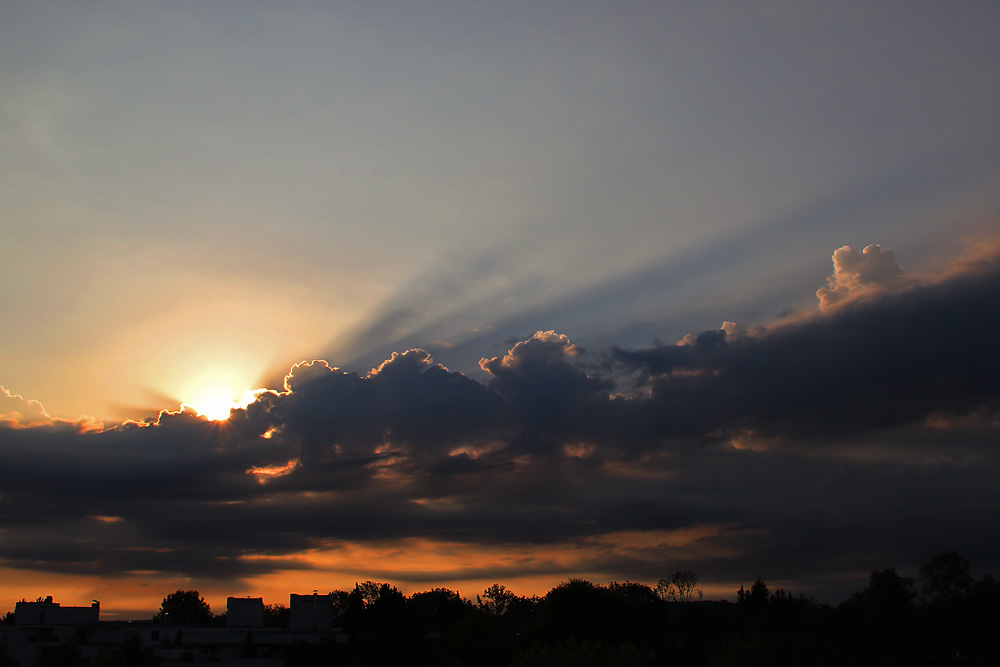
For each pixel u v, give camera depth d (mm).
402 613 84750
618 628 91750
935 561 124188
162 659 80125
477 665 80812
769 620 101375
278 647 93812
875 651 87688
